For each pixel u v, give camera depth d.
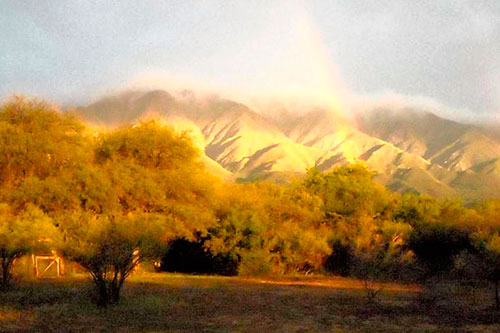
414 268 28.58
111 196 30.38
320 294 22.66
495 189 185.50
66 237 18.97
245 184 43.59
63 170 31.69
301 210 37.91
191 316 16.48
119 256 18.06
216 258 34.97
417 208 44.00
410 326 14.90
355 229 37.22
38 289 21.53
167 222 31.73
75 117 34.56
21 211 27.77
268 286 26.23
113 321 15.42
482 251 20.97
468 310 17.94
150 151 34.78
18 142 30.95
